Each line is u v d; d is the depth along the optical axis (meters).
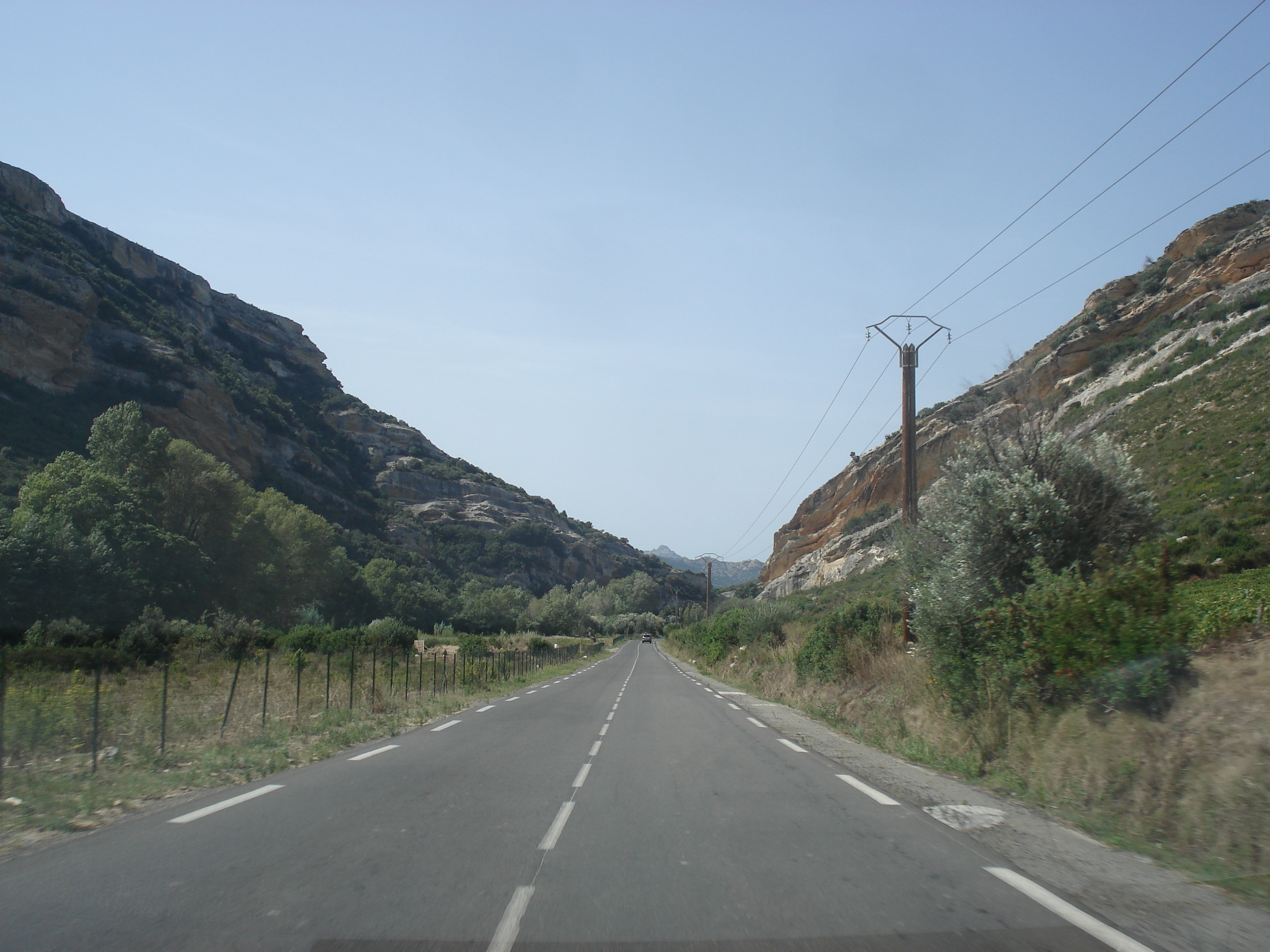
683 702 23.81
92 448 58.78
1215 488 26.86
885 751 13.45
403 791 9.13
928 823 7.70
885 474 87.62
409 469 191.88
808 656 23.59
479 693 26.50
